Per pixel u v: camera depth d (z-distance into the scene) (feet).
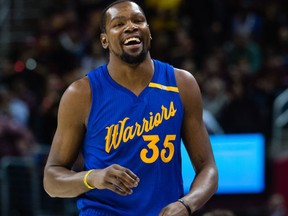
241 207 59.41
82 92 24.88
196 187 24.31
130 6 24.47
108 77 24.97
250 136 59.72
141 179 24.31
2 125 59.41
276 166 66.44
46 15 92.89
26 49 86.07
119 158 24.36
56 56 82.28
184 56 81.97
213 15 89.20
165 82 25.03
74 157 25.40
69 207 56.95
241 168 59.62
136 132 24.36
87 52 83.87
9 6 98.63
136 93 24.71
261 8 89.56
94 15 86.22
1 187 57.11
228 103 70.28
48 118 66.80
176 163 24.80
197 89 25.36
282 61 84.07
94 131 24.67
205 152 25.27
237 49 82.84
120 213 24.40
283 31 86.48
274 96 76.28
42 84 80.07
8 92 73.72
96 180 23.07
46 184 25.08
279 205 59.52
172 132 24.67
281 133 74.23
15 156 59.36
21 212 57.11
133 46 24.11
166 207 23.16
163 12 88.89
